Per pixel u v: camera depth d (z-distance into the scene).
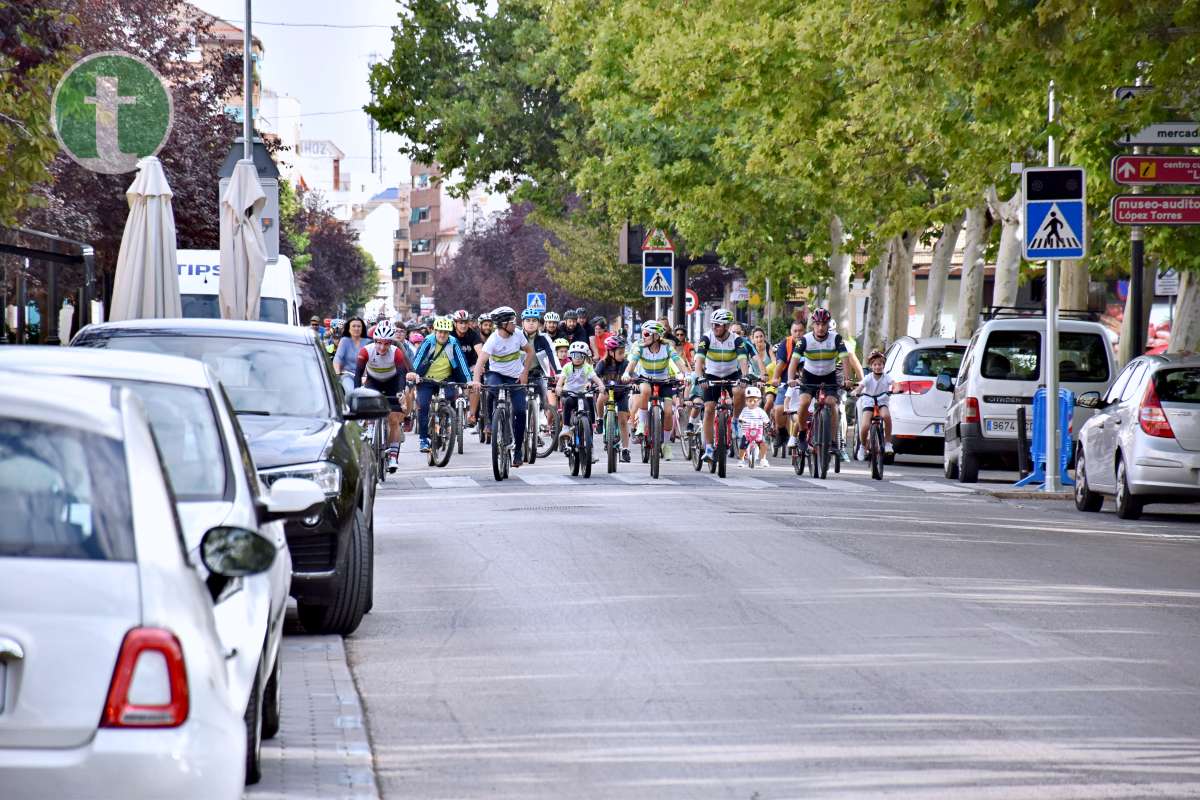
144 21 132.25
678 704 28.75
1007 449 81.25
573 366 79.06
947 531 56.16
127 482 15.83
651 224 135.12
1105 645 34.59
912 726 27.05
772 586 42.16
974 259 112.88
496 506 62.72
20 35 57.03
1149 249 79.81
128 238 69.44
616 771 24.28
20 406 16.00
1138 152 76.94
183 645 15.25
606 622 37.03
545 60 147.25
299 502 24.23
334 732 26.33
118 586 15.28
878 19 63.50
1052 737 26.33
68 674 14.99
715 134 125.94
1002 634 35.69
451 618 37.75
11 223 63.56
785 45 86.88
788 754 25.22
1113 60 60.00
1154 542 55.16
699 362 79.00
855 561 47.16
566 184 155.38
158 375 24.12
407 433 125.12
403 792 23.17
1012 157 87.56
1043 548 52.09
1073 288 96.62
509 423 75.94
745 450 90.44
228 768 15.40
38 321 66.31
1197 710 28.47
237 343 38.91
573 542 50.88
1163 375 62.56
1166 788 23.27
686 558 47.25
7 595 15.11
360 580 35.12
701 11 97.00
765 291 137.62
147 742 14.95
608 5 125.62
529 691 29.91
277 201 85.94
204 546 16.91
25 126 60.75
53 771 14.76
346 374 77.44
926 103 69.50
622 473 80.25
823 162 92.88
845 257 131.00
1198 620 38.31
